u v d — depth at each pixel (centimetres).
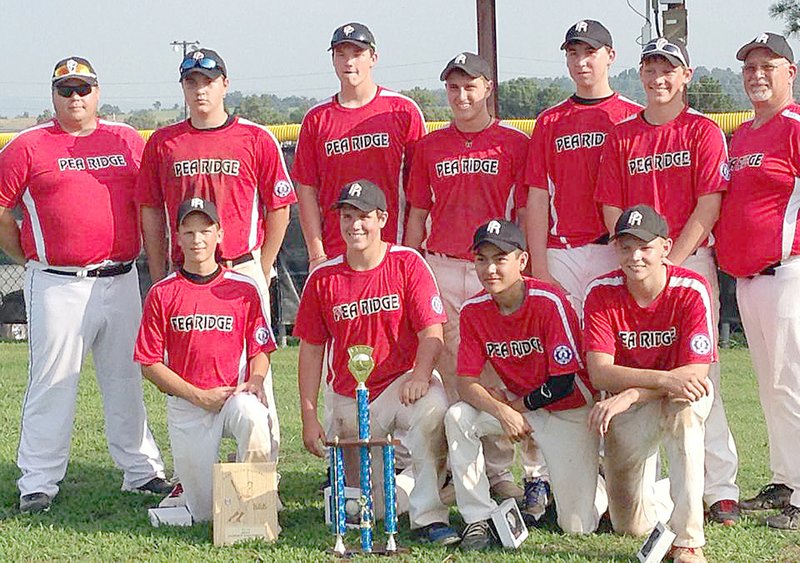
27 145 588
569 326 504
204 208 542
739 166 538
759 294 534
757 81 531
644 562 460
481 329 514
